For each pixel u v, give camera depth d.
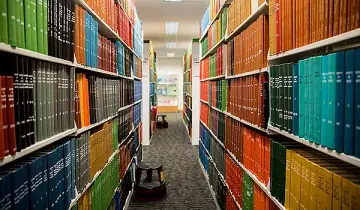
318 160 1.37
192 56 7.64
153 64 9.91
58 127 1.61
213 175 4.14
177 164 5.79
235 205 2.91
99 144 2.44
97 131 2.46
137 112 5.26
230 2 3.28
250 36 2.28
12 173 1.11
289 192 1.58
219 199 3.63
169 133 9.46
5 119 1.07
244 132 2.54
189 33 10.03
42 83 1.41
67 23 1.68
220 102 3.67
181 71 17.34
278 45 1.69
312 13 1.29
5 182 1.06
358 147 0.97
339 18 1.09
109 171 2.81
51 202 1.46
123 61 3.66
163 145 7.61
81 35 1.96
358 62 0.97
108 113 2.77
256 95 2.15
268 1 1.88
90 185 2.19
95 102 2.32
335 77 1.10
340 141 1.07
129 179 4.10
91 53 2.20
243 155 2.58
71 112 1.79
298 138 1.44
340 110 1.07
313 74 1.27
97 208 2.38
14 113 1.14
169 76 16.56
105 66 2.71
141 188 3.99
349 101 1.02
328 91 1.15
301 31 1.40
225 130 3.34
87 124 2.13
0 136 1.03
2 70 1.14
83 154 2.00
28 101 1.26
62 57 1.61
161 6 6.47
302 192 1.42
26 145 1.23
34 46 1.29
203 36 5.27
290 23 1.52
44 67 1.43
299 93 1.42
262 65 2.00
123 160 3.63
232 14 2.94
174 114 15.60
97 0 2.36
